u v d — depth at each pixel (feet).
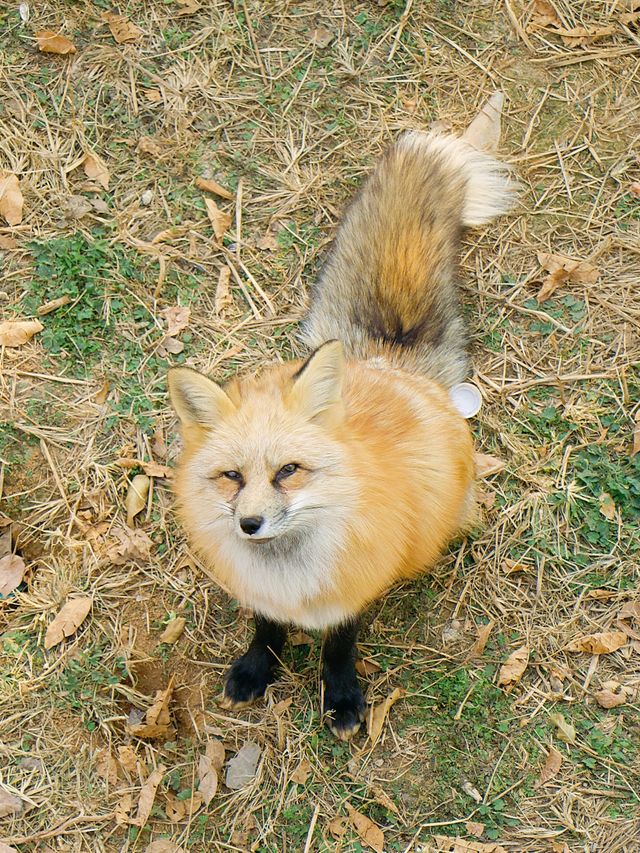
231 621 4.91
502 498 5.09
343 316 5.10
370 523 4.13
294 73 6.01
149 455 5.16
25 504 5.07
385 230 5.16
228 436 4.00
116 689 4.71
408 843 4.43
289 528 3.96
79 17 5.96
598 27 6.06
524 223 5.70
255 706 4.72
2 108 5.75
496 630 4.84
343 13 6.07
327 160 5.88
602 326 5.44
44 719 4.64
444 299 5.15
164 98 5.87
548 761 4.55
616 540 4.97
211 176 5.79
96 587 4.91
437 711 4.67
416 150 5.35
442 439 4.52
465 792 4.51
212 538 4.17
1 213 5.56
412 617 4.88
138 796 4.52
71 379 5.29
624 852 4.37
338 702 4.64
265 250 5.68
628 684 4.68
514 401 5.31
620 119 5.91
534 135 5.90
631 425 5.21
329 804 4.50
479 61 6.05
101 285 5.48
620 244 5.60
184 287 5.57
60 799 4.49
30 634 4.83
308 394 4.00
